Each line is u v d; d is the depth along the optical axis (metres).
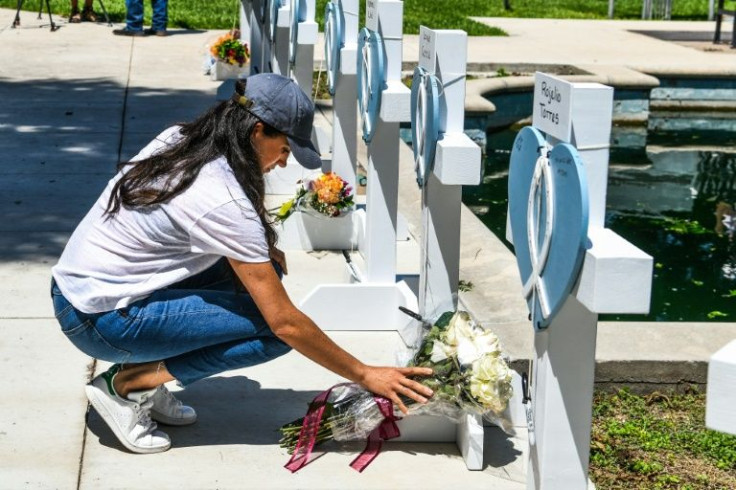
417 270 5.29
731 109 12.28
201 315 3.20
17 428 3.57
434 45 3.73
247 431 3.62
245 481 3.30
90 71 10.75
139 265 3.16
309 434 3.46
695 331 4.38
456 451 3.55
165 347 3.22
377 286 4.55
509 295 4.82
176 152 3.10
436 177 3.83
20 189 6.48
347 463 3.44
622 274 2.36
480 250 5.52
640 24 17.47
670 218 7.99
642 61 12.62
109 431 3.58
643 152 10.42
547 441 2.71
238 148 3.09
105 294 3.14
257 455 3.46
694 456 3.71
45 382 3.91
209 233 3.04
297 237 5.61
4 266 5.14
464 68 3.75
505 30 15.67
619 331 4.36
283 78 3.17
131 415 3.40
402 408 3.28
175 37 13.40
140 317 3.16
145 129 8.27
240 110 3.11
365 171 7.23
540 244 2.65
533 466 2.83
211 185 3.04
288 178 6.45
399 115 4.37
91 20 14.34
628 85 11.45
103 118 8.61
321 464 3.43
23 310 4.59
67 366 4.05
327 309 4.54
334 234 5.62
